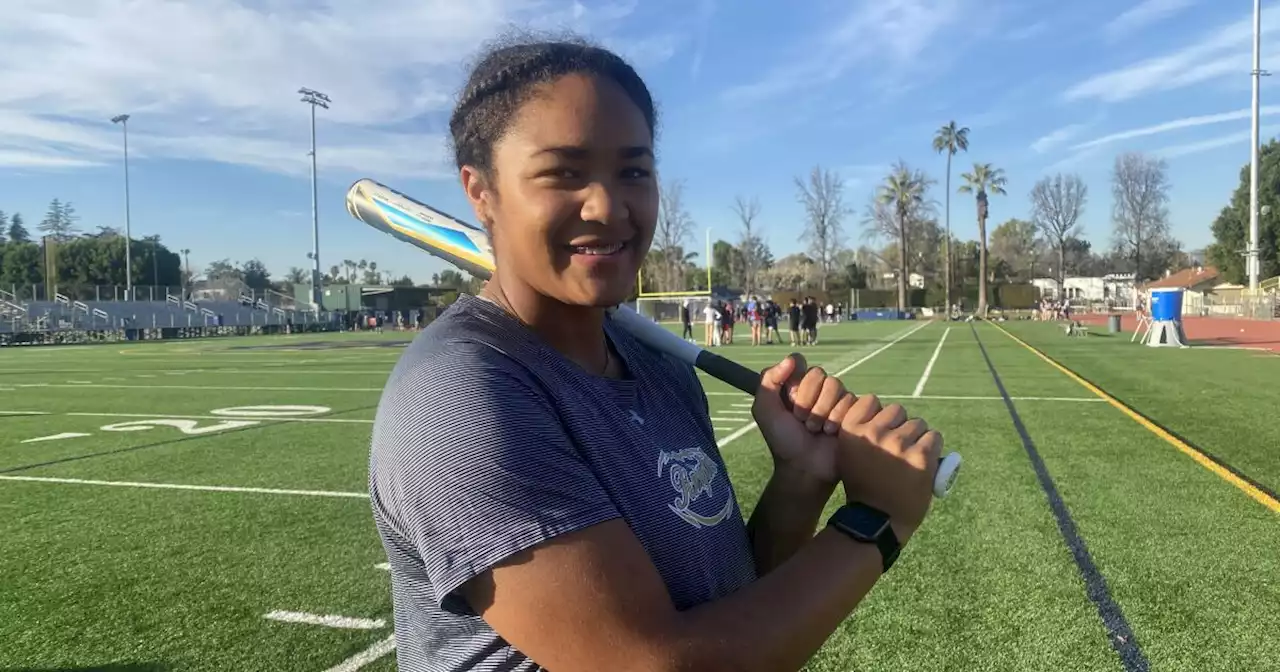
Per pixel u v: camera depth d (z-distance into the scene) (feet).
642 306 169.78
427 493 2.91
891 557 3.49
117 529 16.14
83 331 132.87
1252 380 39.37
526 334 3.53
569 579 2.77
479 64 3.74
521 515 2.82
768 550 4.30
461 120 3.77
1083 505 16.48
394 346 98.58
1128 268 247.29
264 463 22.82
